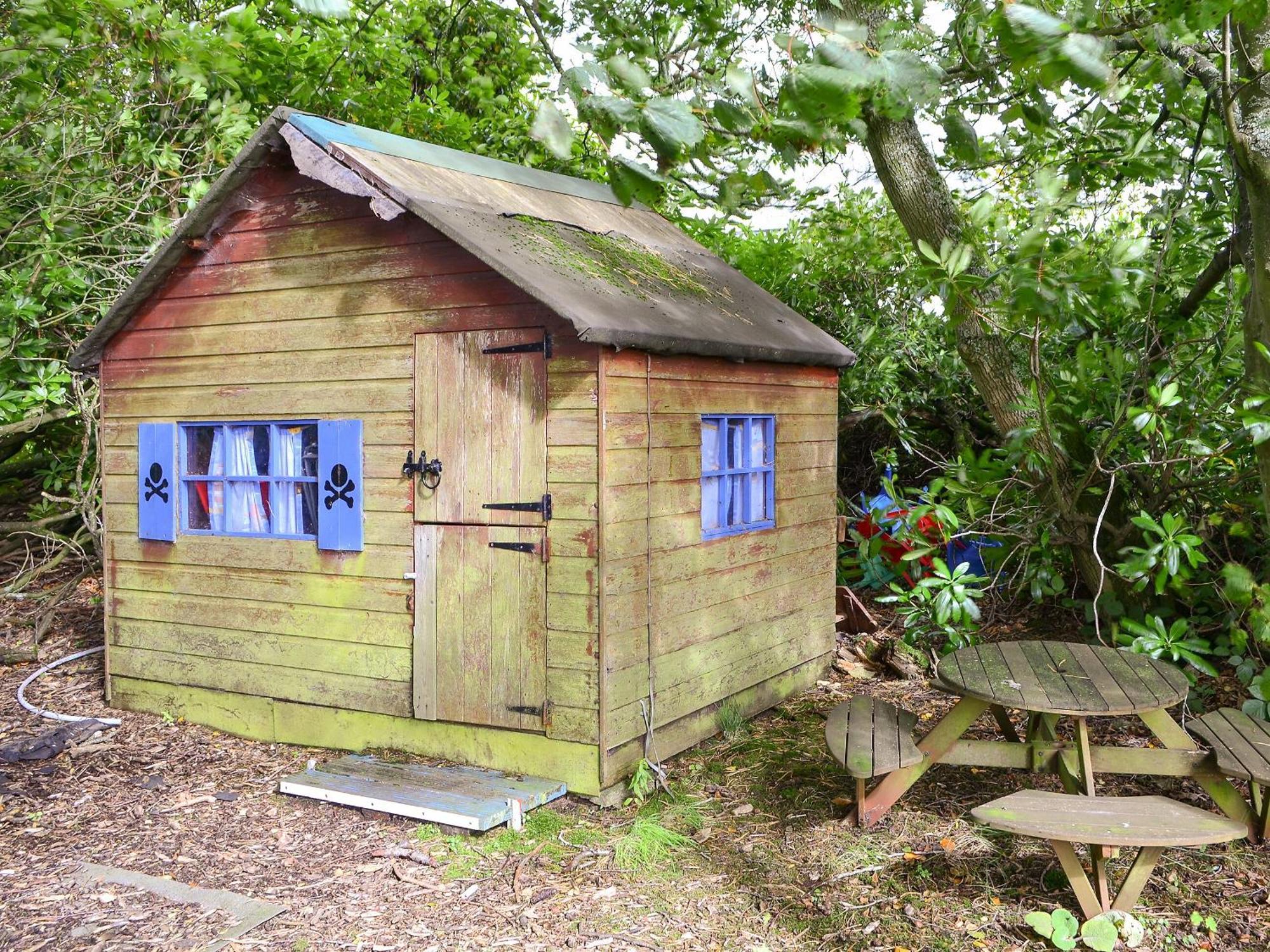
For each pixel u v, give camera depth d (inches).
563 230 234.1
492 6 479.5
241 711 240.7
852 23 68.6
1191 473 254.4
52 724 251.3
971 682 174.9
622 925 152.4
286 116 210.7
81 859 178.2
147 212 346.6
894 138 261.9
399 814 189.6
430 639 212.1
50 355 347.3
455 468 207.3
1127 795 195.0
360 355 219.6
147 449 251.8
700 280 258.4
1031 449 259.1
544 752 199.9
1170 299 251.9
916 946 144.2
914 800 195.2
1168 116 230.7
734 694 237.8
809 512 271.7
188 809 199.8
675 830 184.7
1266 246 149.0
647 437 202.5
